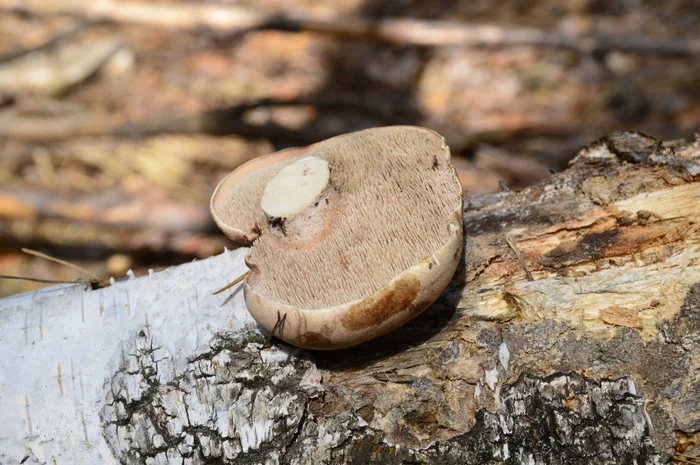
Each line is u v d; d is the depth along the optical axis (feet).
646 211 2.58
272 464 2.52
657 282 2.55
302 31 4.45
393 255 2.47
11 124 4.03
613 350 2.53
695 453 2.53
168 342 2.56
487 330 2.55
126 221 3.56
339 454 2.53
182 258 3.49
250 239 2.58
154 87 4.58
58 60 4.59
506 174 3.86
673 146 2.65
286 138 4.05
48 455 2.55
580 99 4.41
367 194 2.53
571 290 2.56
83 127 4.02
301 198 2.51
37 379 2.56
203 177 3.93
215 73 4.73
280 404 2.53
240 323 2.56
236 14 4.45
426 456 2.53
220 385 2.54
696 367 2.52
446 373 2.54
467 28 4.50
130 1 4.55
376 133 2.59
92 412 2.55
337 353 2.56
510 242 2.59
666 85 4.42
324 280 2.47
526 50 4.81
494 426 2.53
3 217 3.52
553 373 2.53
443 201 2.50
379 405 2.54
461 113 4.37
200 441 2.54
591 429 2.52
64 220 3.56
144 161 3.95
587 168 2.65
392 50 4.92
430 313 2.57
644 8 5.13
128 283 2.62
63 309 2.60
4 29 4.92
